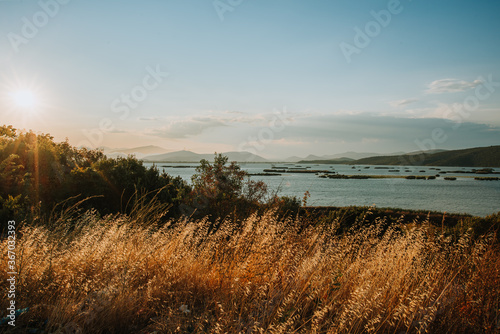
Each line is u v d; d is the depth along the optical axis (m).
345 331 2.61
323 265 3.59
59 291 2.92
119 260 3.44
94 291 2.82
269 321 2.74
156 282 3.17
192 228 4.48
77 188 7.39
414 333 2.86
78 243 3.72
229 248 4.27
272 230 4.38
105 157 8.66
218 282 3.43
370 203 32.91
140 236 4.41
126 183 7.82
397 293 3.14
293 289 3.07
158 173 9.03
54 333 2.34
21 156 7.30
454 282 3.50
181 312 2.82
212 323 2.69
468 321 3.01
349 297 3.10
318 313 2.50
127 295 2.90
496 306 3.13
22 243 3.51
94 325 2.60
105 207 7.50
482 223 6.32
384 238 4.44
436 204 33.88
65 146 9.66
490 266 3.54
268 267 3.69
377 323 2.87
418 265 3.59
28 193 6.55
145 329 2.70
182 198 9.90
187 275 3.42
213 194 10.20
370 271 3.55
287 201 9.85
